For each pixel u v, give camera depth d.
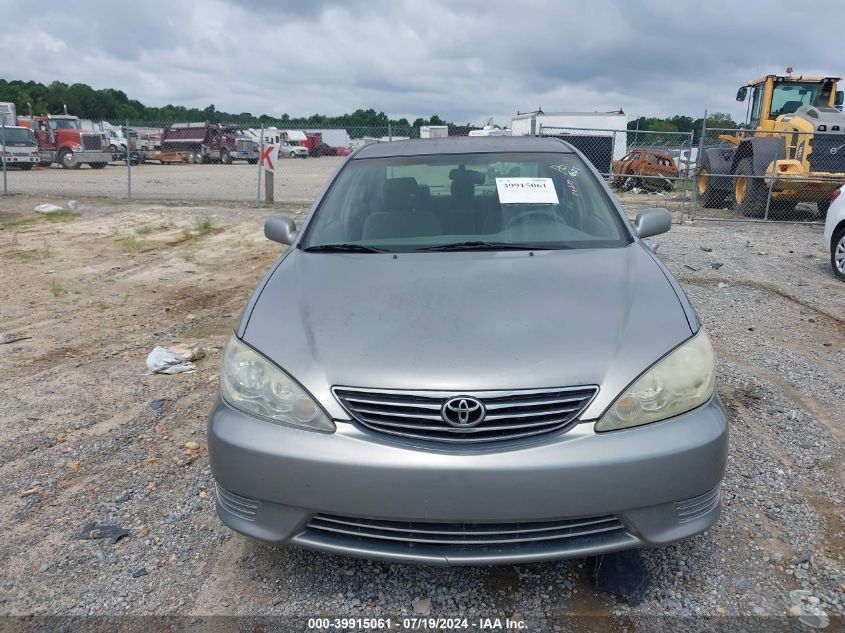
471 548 2.41
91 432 4.05
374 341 2.55
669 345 2.54
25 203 15.78
